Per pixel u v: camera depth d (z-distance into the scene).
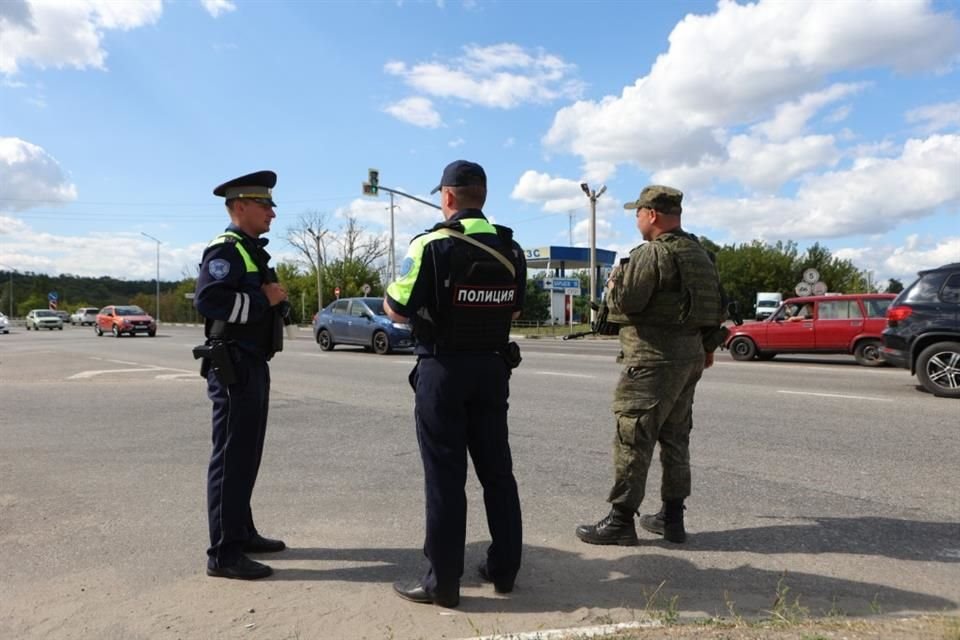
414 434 7.60
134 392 11.12
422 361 3.40
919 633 2.85
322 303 62.81
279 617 3.25
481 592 3.53
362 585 3.62
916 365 10.33
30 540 4.33
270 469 6.09
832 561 3.96
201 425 8.20
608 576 3.74
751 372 13.48
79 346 24.75
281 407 9.42
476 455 3.52
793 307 16.56
